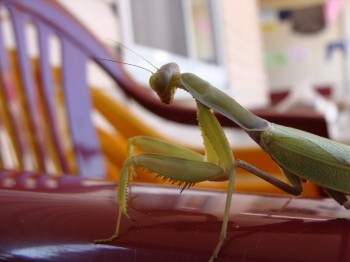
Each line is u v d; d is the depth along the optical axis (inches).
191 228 2.0
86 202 2.2
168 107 8.5
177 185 3.4
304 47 72.3
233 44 30.6
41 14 7.4
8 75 6.7
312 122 7.1
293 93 26.3
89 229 2.0
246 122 3.7
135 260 1.9
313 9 70.5
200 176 3.4
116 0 14.1
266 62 73.0
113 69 8.6
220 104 3.6
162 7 18.4
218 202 2.5
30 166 7.0
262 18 70.9
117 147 8.5
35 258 1.9
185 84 3.8
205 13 25.1
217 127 3.7
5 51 6.7
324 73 72.3
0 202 2.2
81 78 8.0
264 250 1.8
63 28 7.8
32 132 7.0
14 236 2.0
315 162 3.7
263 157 7.6
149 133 8.7
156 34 17.7
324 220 2.1
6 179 2.7
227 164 3.6
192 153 4.2
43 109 7.3
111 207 2.2
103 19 13.4
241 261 1.8
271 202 2.5
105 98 8.8
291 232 1.9
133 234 1.9
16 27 6.9
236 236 1.9
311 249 1.8
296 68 73.1
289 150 3.7
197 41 23.1
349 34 70.8
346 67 71.3
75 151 7.6
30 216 2.1
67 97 7.7
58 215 2.1
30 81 7.0
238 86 31.1
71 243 1.9
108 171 8.5
